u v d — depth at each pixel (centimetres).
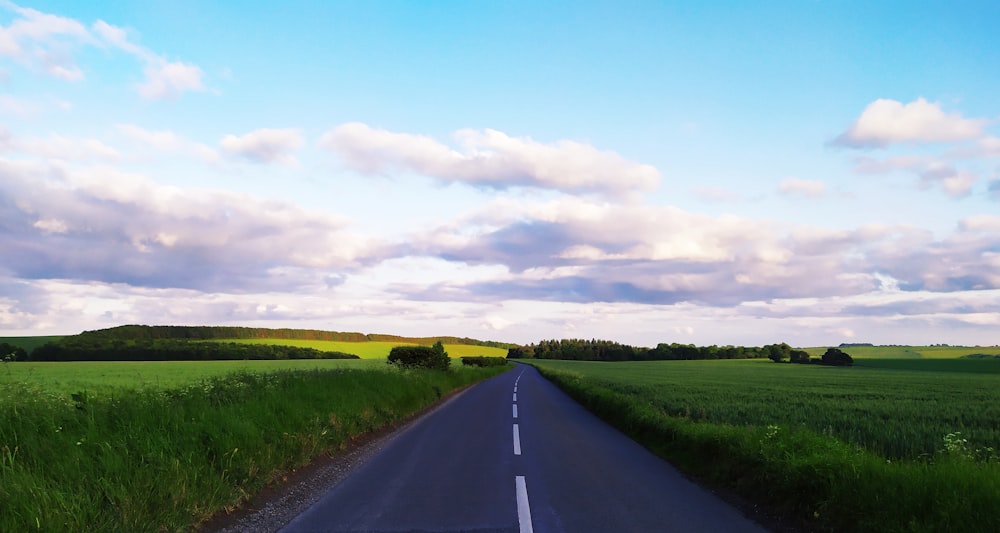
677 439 1124
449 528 581
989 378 4909
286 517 620
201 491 618
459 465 935
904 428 1307
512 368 9100
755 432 931
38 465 560
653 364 10506
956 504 507
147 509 546
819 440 804
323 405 1172
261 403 1008
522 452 1080
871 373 6322
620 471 912
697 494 756
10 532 444
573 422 1650
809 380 4172
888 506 548
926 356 14988
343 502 687
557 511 653
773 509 674
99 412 737
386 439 1233
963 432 1270
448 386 2919
